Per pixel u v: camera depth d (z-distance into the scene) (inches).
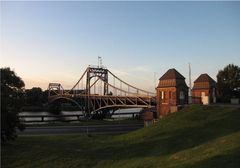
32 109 6614.2
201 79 2645.2
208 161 888.9
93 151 1416.1
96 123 2886.3
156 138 1449.3
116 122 3024.1
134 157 1218.0
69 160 1282.0
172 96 2500.0
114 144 1514.5
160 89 2593.5
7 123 1539.1
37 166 1235.9
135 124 2723.9
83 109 4877.0
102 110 4569.4
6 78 1606.8
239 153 904.3
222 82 3021.7
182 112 1800.0
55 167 1204.5
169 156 1104.8
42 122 3380.9
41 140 1727.4
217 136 1227.9
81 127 2472.9
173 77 2524.6
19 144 1593.3
